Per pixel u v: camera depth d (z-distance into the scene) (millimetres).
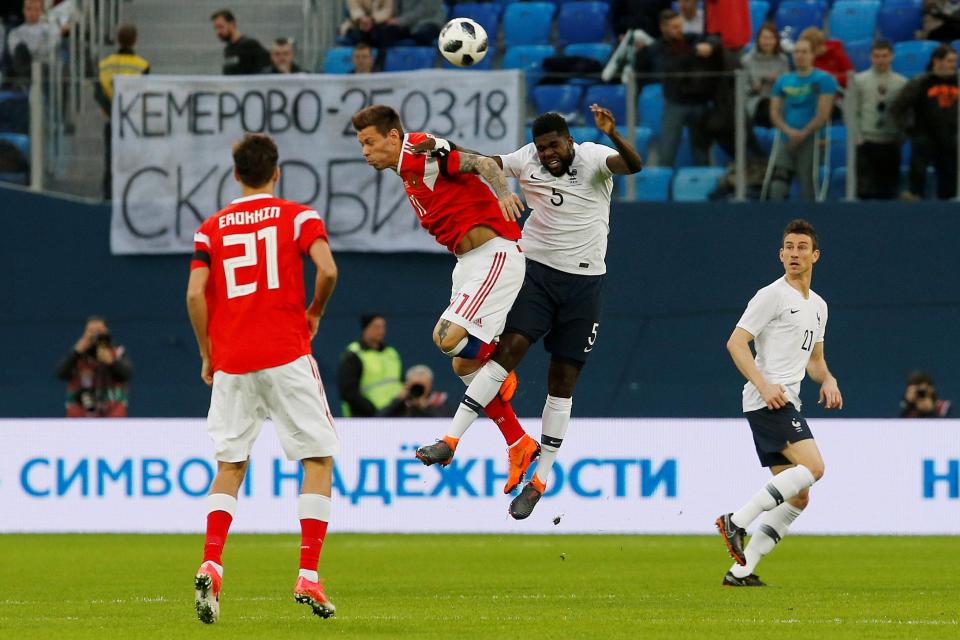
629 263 59031
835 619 26922
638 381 59062
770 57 59156
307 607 29453
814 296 34844
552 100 60406
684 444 52938
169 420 54094
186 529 53875
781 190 58500
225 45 63000
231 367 25984
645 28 64312
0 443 54938
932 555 44594
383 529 53625
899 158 57875
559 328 33062
